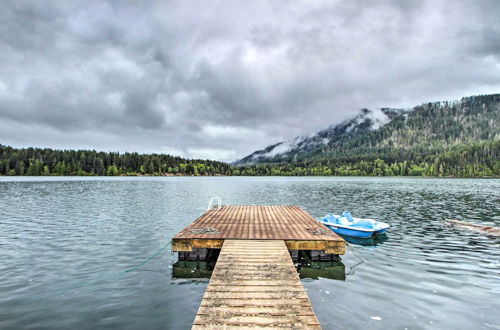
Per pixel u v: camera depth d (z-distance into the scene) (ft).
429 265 37.91
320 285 31.71
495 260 39.75
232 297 22.91
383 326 23.27
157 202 108.37
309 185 237.66
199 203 105.91
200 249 40.19
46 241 49.88
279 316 20.27
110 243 48.78
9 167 425.28
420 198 121.08
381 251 44.47
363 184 250.37
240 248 35.53
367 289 30.50
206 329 18.66
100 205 98.32
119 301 27.76
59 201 109.09
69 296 28.73
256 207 72.02
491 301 27.61
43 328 22.98
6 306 26.61
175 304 27.20
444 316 24.88
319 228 45.96
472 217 74.23
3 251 43.88
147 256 41.88
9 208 89.76
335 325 23.36
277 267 29.45
